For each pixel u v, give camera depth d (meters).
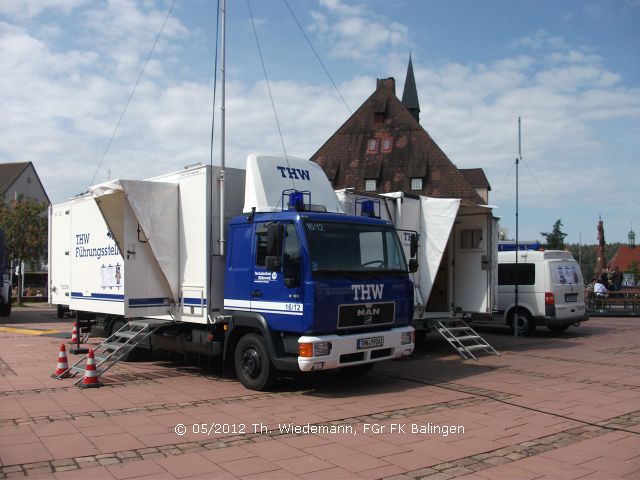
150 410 7.22
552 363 11.20
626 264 65.25
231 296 8.91
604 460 5.41
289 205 8.52
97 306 11.58
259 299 8.40
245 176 9.78
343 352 7.92
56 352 12.66
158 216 9.60
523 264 15.77
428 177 40.97
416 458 5.43
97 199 9.99
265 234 8.41
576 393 8.37
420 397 8.10
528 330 15.69
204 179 9.31
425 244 11.97
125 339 10.31
